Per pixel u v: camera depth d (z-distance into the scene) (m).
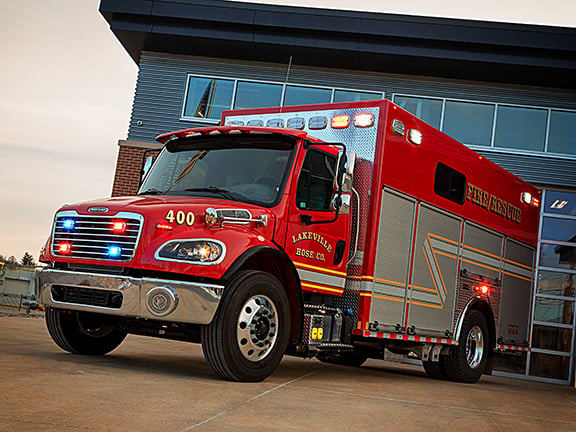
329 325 7.09
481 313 9.80
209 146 7.03
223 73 15.57
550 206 14.92
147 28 14.65
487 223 9.95
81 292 6.05
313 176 6.84
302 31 14.34
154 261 5.68
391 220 7.72
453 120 14.99
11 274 43.53
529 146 14.83
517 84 14.96
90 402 4.05
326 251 7.00
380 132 7.56
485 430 4.81
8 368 5.18
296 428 3.97
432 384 8.54
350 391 6.26
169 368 6.54
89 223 6.02
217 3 14.42
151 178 7.11
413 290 8.16
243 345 5.86
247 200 6.42
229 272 5.66
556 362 14.48
